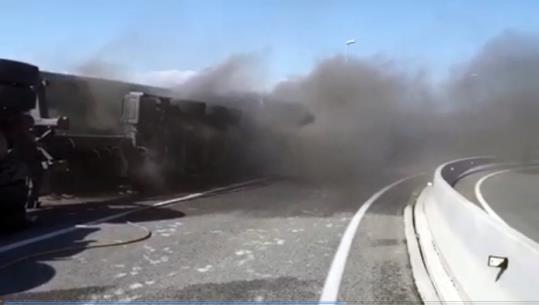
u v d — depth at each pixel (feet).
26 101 26.73
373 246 23.43
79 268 18.74
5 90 25.79
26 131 28.09
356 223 29.35
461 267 16.52
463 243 17.07
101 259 20.01
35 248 21.42
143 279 17.67
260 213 31.99
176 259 20.33
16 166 24.93
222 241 23.72
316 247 23.00
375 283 17.79
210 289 16.80
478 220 15.46
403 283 17.84
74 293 16.10
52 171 32.07
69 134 35.42
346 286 17.43
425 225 28.48
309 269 19.38
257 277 18.24
